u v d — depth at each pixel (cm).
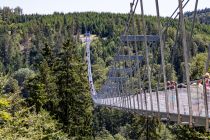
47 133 2867
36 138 2019
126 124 8550
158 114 1692
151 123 5181
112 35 18075
